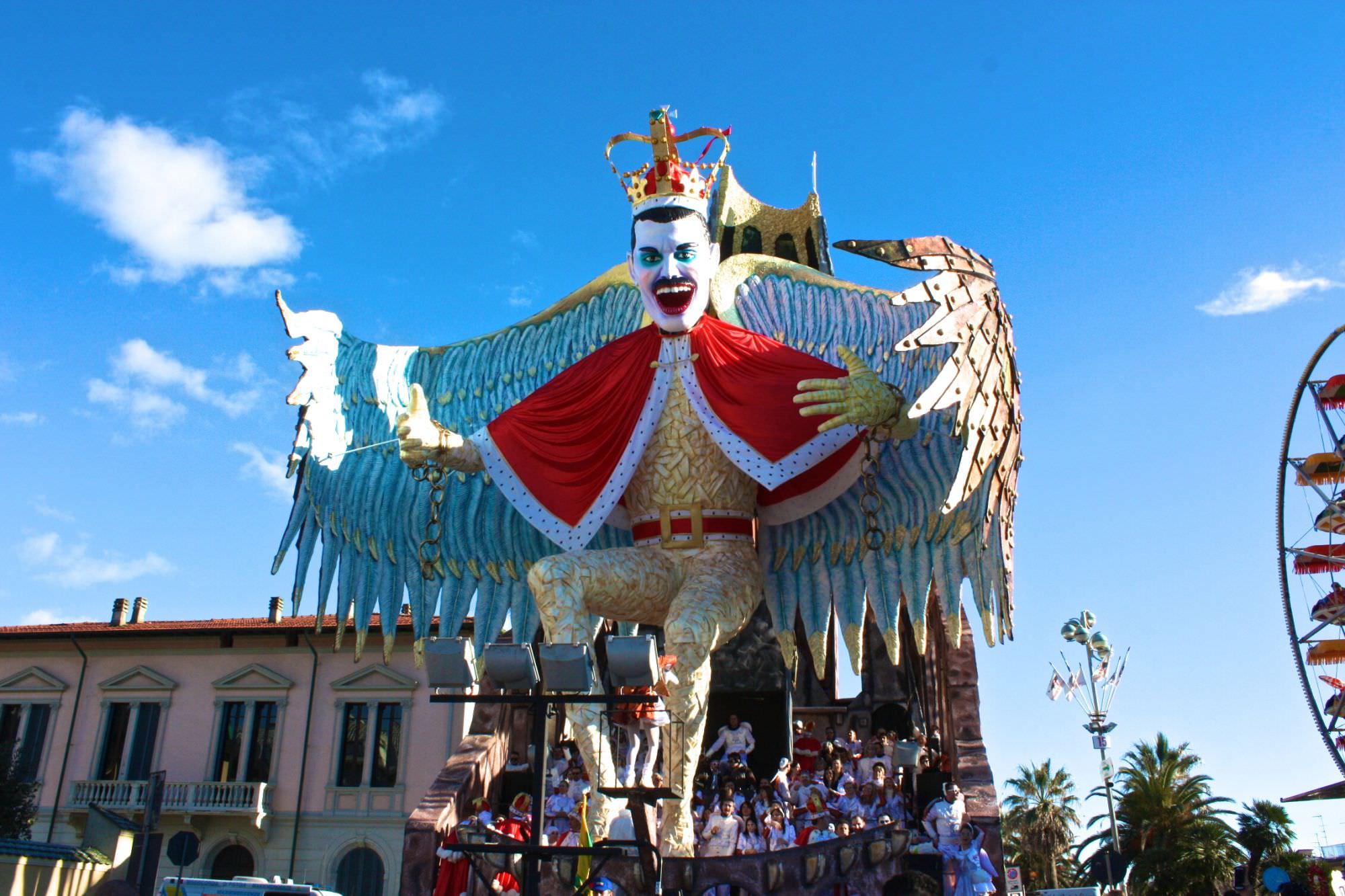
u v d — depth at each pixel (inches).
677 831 530.6
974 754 636.7
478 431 635.5
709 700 768.3
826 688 912.9
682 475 594.2
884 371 638.5
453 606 680.4
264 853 1152.8
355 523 684.7
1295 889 419.2
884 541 627.8
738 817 582.2
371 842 1141.1
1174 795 1630.2
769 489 576.7
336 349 699.4
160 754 1204.5
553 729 759.1
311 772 1174.3
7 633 1272.1
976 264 561.3
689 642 542.9
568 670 385.7
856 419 535.2
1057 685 1019.3
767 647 769.6
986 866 542.6
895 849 519.5
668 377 601.6
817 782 648.4
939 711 818.8
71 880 689.0
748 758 751.7
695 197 614.2
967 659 702.5
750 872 510.9
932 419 619.5
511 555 685.9
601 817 531.5
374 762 1171.9
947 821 556.4
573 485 600.4
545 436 614.2
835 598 631.8
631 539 674.8
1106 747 994.1
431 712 1178.6
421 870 623.2
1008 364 572.1
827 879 512.7
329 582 672.4
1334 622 693.9
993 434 551.2
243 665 1231.5
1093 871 1489.9
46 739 1230.3
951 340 526.0
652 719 515.8
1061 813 2071.9
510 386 717.3
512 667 384.2
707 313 680.4
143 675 1238.9
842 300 666.8
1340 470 710.5
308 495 676.7
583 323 718.5
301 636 1226.6
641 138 627.2
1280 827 1577.3
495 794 725.9
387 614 677.3
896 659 608.4
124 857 730.8
